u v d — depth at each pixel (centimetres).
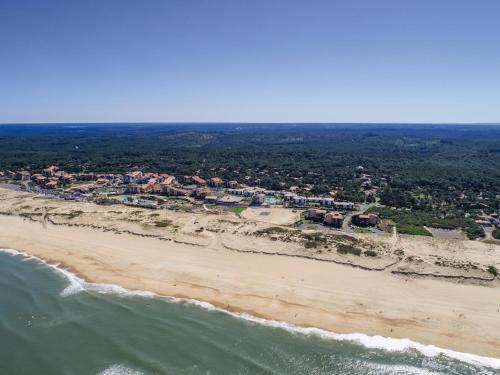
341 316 5916
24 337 5509
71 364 4966
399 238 8931
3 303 6425
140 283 7056
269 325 5741
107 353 5156
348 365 4925
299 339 5422
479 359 5019
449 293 6556
